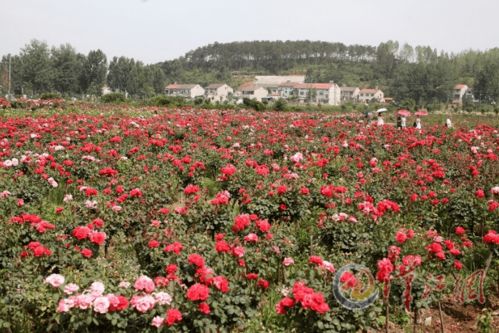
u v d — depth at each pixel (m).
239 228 5.60
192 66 199.50
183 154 11.95
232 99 122.62
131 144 12.89
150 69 118.19
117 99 41.94
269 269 5.34
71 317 3.97
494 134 17.66
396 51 176.62
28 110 25.55
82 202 7.53
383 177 9.39
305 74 172.50
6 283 4.65
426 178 8.96
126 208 6.93
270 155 11.85
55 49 97.81
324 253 6.11
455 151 13.96
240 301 4.52
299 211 7.32
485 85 105.38
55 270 5.36
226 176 8.75
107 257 6.05
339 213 6.63
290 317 4.34
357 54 196.38
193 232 6.47
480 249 6.44
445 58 126.12
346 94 134.50
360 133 16.16
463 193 7.98
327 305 3.96
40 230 5.53
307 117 28.39
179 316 3.93
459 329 4.95
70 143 13.12
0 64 99.56
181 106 40.53
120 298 4.00
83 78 100.69
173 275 4.57
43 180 8.61
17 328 4.41
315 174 10.39
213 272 4.70
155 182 8.98
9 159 10.21
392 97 122.31
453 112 66.31
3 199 7.01
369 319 4.41
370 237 6.00
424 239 6.04
